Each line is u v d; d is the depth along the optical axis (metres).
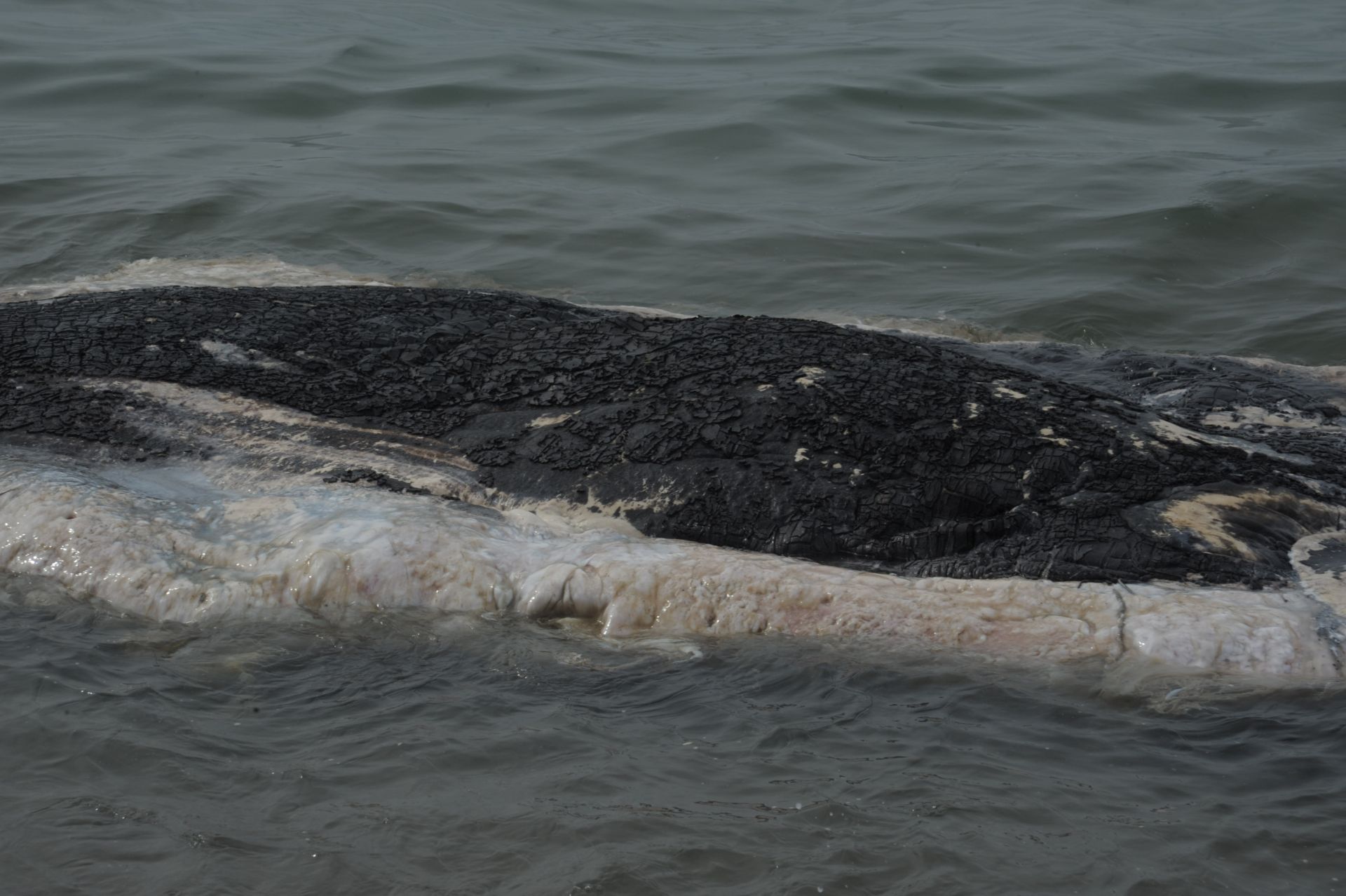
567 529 5.90
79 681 5.07
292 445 6.32
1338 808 4.34
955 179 12.84
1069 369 7.65
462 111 15.10
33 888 3.97
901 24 20.77
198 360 6.77
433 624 5.53
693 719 4.92
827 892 3.99
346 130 14.34
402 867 4.09
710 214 11.94
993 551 5.65
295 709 4.96
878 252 11.12
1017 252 11.11
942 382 6.24
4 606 5.61
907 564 5.68
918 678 5.15
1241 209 11.76
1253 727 4.81
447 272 10.45
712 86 16.05
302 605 5.58
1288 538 5.68
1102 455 5.92
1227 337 9.59
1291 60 17.66
